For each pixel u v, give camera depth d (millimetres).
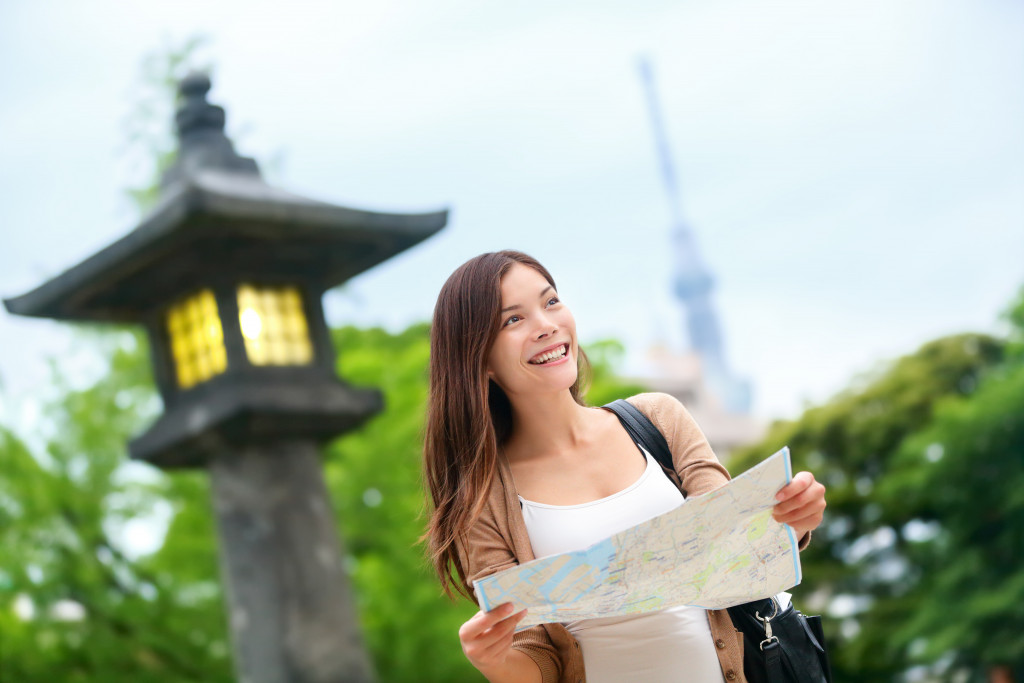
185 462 5738
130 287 5629
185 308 5590
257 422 5387
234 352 5367
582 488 2195
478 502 2109
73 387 10625
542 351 2150
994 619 18547
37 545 10203
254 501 5488
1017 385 19000
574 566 1830
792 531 1952
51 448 10406
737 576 1986
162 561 10539
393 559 10742
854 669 21734
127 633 10195
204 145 5809
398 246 5883
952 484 19516
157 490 10766
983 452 19109
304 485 5602
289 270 5656
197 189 5098
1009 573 19156
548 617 1963
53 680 9789
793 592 23656
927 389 24219
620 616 2148
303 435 5656
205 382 5469
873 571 23266
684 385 52281
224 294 5430
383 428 10961
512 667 2115
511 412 2305
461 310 2170
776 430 26438
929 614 19453
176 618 10266
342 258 5816
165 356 5688
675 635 2143
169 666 10273
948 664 20047
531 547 2156
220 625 10383
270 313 5559
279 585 5430
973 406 19484
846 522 23703
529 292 2164
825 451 25031
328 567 5570
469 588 2172
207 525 10680
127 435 10695
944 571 19906
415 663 10453
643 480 2186
